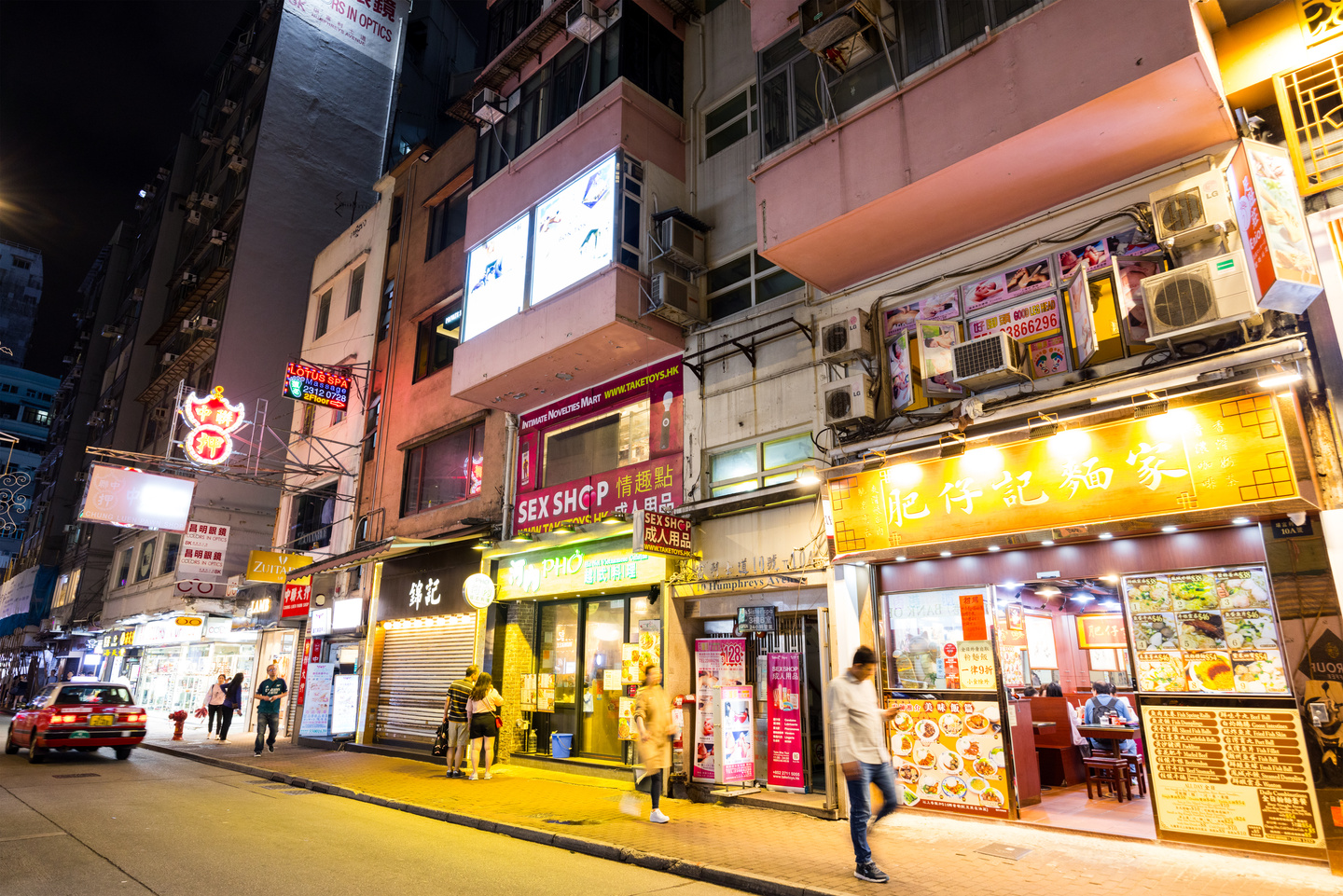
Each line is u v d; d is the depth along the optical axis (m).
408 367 18.20
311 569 17.17
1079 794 8.70
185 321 32.03
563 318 11.80
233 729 21.44
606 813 8.52
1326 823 5.53
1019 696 8.31
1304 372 5.97
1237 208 6.37
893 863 6.12
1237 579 6.36
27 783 11.02
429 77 37.53
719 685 9.88
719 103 12.61
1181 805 6.33
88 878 5.76
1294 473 5.79
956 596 8.06
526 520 13.61
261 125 30.25
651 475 11.62
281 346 28.70
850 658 8.45
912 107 8.09
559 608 13.27
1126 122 6.88
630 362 12.36
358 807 9.41
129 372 35.81
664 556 10.17
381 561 16.83
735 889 5.87
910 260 9.18
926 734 7.98
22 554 46.28
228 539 24.80
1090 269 7.69
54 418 48.34
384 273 20.33
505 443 14.64
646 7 12.88
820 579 8.88
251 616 22.34
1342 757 5.55
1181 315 6.42
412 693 14.95
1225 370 6.29
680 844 6.96
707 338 11.42
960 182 7.75
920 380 8.70
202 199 34.38
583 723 12.23
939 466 7.87
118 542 33.28
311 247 30.34
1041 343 7.90
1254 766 6.02
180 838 7.28
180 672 26.59
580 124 12.62
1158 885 5.36
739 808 8.80
